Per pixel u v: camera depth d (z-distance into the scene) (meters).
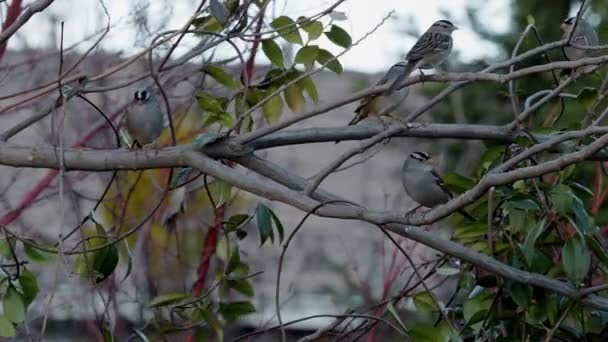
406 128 8.27
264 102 7.76
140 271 10.99
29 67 10.87
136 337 8.83
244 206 11.46
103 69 10.27
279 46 8.27
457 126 8.54
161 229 10.37
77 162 7.59
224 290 8.73
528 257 7.55
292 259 16.22
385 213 7.08
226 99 8.38
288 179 7.89
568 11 14.02
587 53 9.27
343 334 8.55
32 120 7.79
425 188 8.91
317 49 8.03
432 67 9.91
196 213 10.66
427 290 7.73
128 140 10.04
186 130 10.80
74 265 8.66
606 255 7.76
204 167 7.60
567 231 8.12
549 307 7.95
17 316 7.35
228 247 8.56
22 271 7.46
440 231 11.62
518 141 8.34
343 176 18.95
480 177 8.67
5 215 9.95
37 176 12.12
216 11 7.59
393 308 8.20
